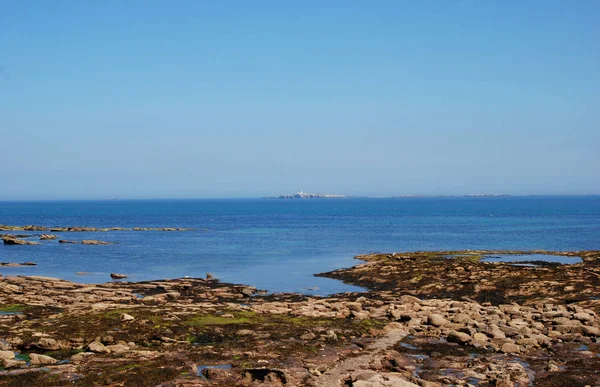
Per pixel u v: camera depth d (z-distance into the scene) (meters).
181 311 41.44
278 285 67.00
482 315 42.72
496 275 62.81
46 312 41.81
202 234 154.75
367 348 33.12
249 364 28.83
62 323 36.19
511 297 55.22
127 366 28.20
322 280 70.44
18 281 61.50
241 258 96.44
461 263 72.56
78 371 27.27
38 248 113.88
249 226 195.62
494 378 26.89
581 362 30.42
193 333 35.25
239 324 37.62
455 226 187.75
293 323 38.56
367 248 114.31
